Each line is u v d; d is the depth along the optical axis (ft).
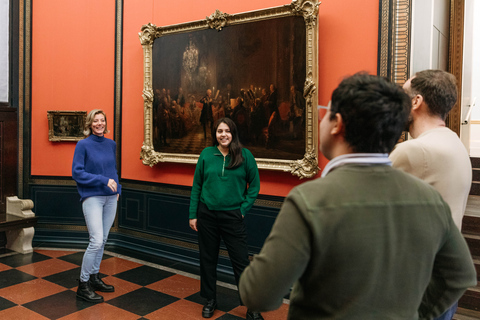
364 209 3.19
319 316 3.36
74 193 17.63
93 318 10.61
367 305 3.22
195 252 15.20
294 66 12.29
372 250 3.17
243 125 13.47
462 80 17.13
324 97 12.10
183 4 15.03
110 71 17.22
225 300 12.09
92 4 17.24
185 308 11.46
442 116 5.38
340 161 3.44
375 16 11.21
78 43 17.37
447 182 4.93
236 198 10.71
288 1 12.59
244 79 13.37
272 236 3.26
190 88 14.73
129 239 17.13
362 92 3.30
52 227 17.74
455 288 3.67
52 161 17.63
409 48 10.75
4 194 17.03
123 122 17.16
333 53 11.91
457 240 3.60
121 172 17.39
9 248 16.69
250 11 12.95
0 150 16.85
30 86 17.52
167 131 15.49
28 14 17.34
